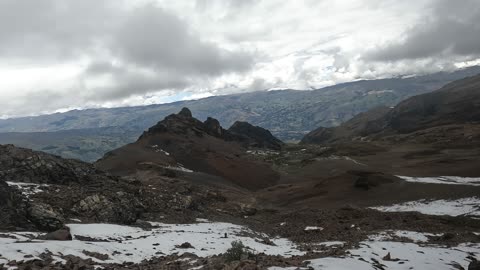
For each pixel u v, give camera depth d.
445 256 25.38
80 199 45.25
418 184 70.38
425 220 45.59
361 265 19.48
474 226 42.88
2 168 51.81
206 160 130.38
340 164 128.12
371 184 75.00
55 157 61.69
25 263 17.64
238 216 65.19
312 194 79.62
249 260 18.89
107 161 117.75
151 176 94.31
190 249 28.77
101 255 22.58
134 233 36.53
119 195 51.50
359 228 43.62
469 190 59.97
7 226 31.64
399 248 27.33
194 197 70.44
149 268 19.89
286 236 44.44
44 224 33.53
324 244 33.97
